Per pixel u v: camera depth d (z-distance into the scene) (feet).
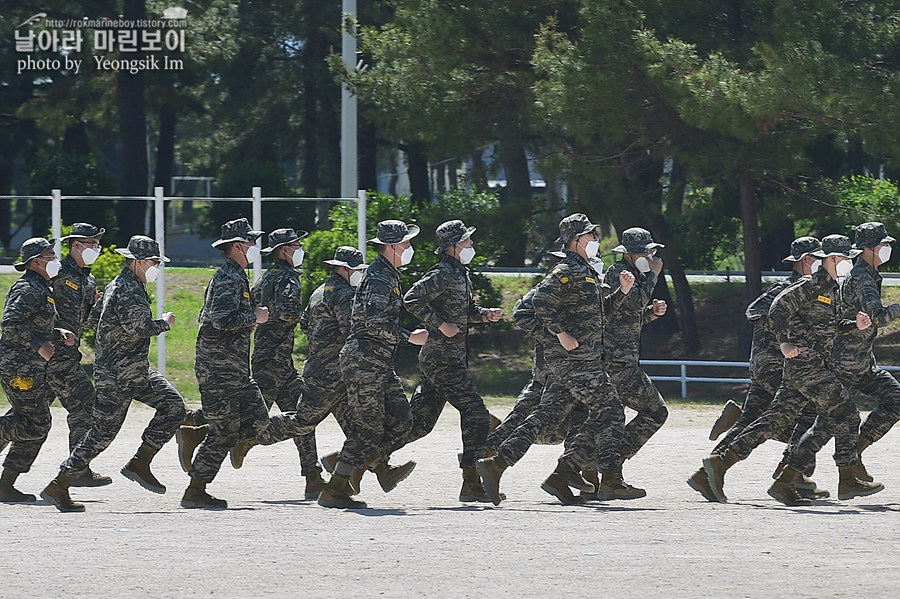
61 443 157.69
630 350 115.24
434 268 109.40
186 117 513.04
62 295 121.49
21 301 109.81
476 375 261.03
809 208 244.22
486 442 109.81
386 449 109.19
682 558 81.15
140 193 366.63
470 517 99.35
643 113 224.33
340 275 113.60
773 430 112.06
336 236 254.27
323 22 405.39
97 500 113.91
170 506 109.50
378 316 104.78
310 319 113.91
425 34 240.53
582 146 251.39
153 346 250.57
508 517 99.35
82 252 122.62
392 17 353.51
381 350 106.32
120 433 167.84
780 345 109.29
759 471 134.10
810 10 208.74
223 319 104.99
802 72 199.52
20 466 112.78
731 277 341.82
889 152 205.67
